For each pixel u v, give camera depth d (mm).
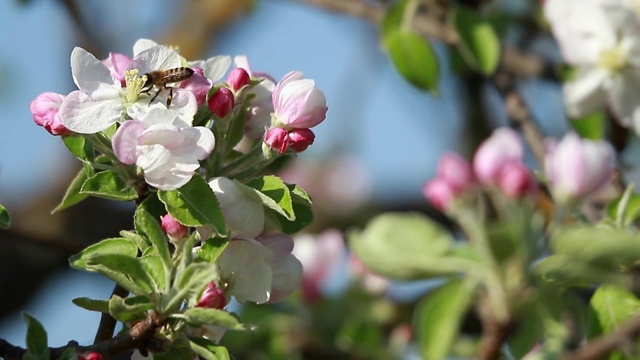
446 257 701
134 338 562
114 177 581
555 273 651
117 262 558
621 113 788
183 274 556
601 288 657
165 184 565
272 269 587
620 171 780
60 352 557
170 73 580
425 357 695
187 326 565
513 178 688
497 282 686
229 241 575
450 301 698
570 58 792
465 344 788
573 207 699
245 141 618
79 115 575
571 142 703
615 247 631
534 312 684
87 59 582
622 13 786
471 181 718
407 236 710
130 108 577
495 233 679
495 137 714
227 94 584
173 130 566
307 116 592
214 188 574
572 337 706
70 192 594
